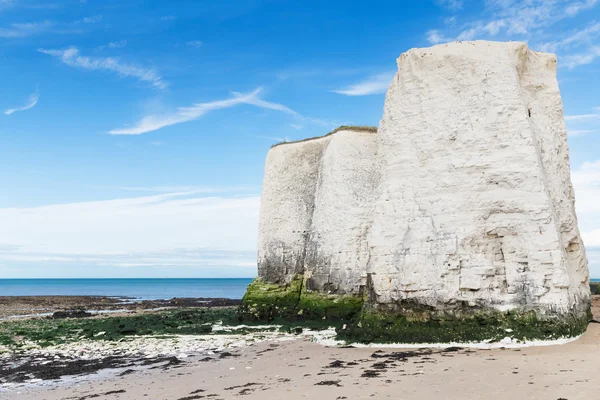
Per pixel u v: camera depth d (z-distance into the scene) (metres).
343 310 25.02
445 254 17.28
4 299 64.31
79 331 26.77
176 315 34.97
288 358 16.31
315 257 27.30
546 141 18.33
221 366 15.73
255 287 30.89
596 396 9.23
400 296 17.94
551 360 12.60
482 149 17.67
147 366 16.48
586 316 17.80
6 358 18.86
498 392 10.09
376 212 19.56
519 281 16.33
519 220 16.62
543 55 19.80
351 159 26.70
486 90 18.16
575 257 18.20
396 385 11.31
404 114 19.75
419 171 18.78
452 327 16.66
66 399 12.35
